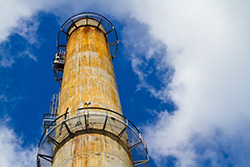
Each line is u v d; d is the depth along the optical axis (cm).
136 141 1889
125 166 1602
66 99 2011
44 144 1811
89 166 1480
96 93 1980
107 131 1725
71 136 1698
